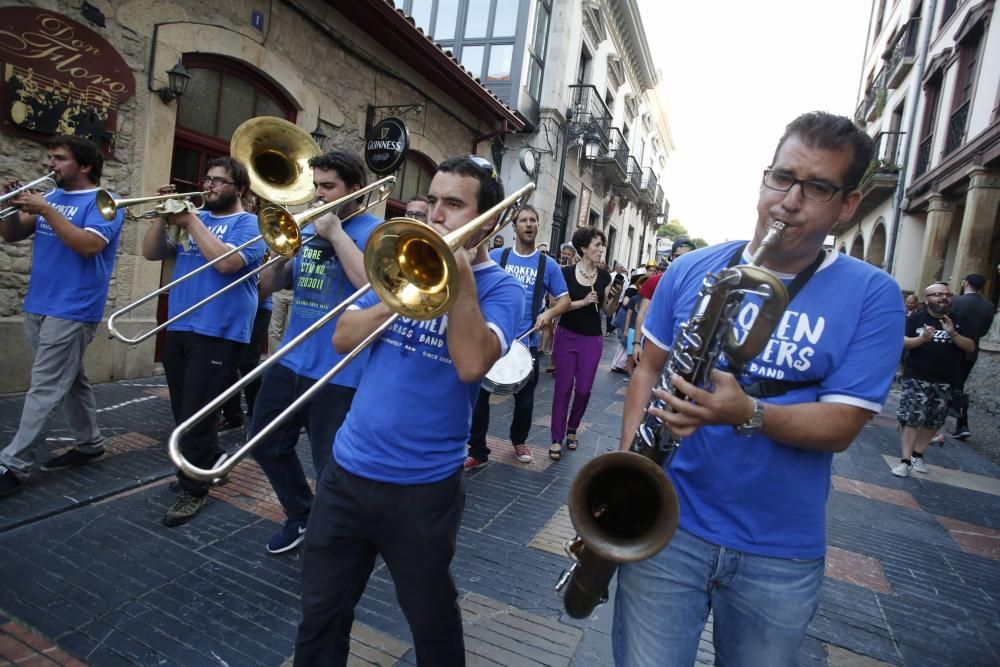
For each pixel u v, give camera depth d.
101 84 4.75
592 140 13.84
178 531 2.96
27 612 2.26
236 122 6.13
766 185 1.32
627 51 18.75
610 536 1.27
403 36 7.44
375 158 7.15
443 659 1.65
